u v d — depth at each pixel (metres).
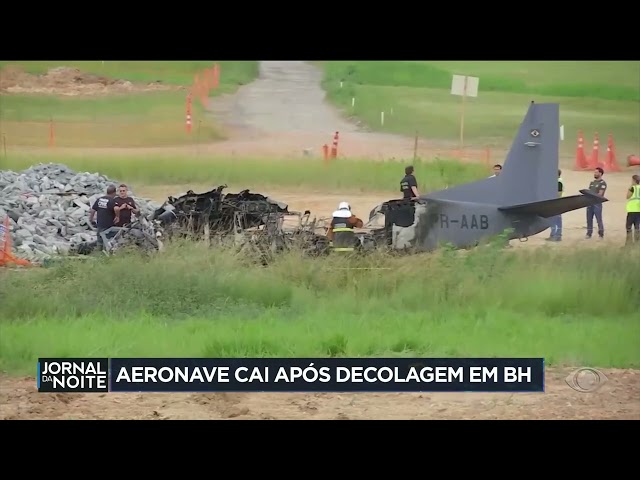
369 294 63.34
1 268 75.38
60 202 91.00
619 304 61.59
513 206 80.00
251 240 73.19
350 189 121.81
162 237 75.06
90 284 61.72
